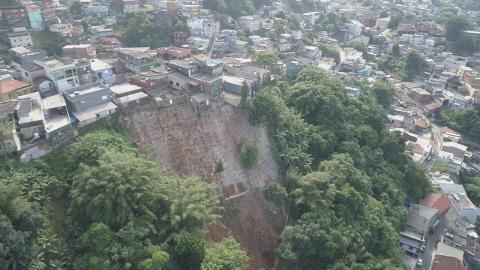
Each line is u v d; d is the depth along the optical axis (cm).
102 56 9750
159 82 7625
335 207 6875
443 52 15800
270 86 9231
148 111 6781
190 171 6806
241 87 7819
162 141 6750
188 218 5306
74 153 5438
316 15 18162
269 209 7075
